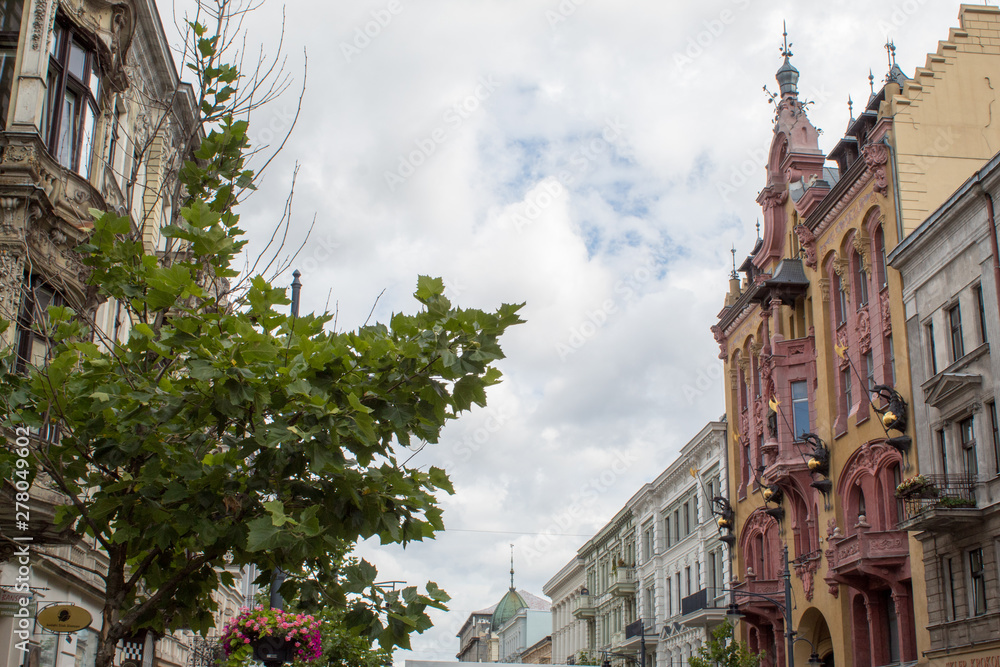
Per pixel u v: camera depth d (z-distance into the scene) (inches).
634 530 2632.9
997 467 972.6
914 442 1126.4
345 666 821.9
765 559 1628.9
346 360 322.0
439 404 324.5
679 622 2001.7
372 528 324.5
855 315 1327.5
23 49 645.3
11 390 365.4
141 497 335.6
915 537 1086.4
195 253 366.0
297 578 343.6
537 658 4254.4
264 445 312.8
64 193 652.7
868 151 1242.0
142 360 369.7
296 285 709.9
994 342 981.2
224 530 326.3
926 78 1258.6
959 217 1051.3
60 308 385.7
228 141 411.2
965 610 996.6
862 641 1266.0
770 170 1691.7
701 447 1989.4
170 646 1357.0
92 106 738.8
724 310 1870.1
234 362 310.8
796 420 1475.1
